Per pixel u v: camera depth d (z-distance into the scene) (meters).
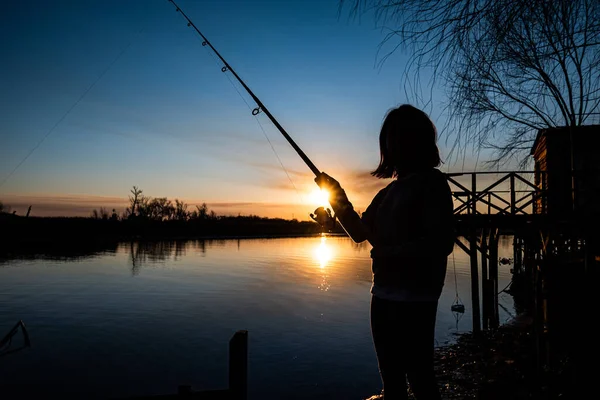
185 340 16.16
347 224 1.74
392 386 1.67
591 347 5.05
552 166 15.57
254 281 34.22
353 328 17.77
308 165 2.37
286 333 16.91
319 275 38.78
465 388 7.03
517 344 11.06
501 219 14.47
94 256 55.44
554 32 3.58
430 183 1.60
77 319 20.16
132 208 108.88
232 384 2.63
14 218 63.38
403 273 1.61
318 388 10.69
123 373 12.41
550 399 5.21
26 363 13.40
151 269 42.28
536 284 6.48
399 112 1.76
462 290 29.67
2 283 31.89
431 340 1.62
